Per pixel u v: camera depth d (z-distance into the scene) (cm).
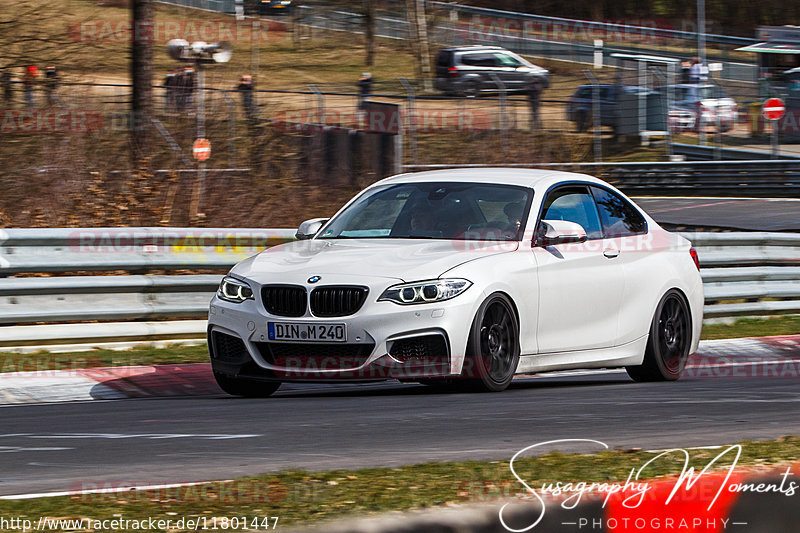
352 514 1095
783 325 3894
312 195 5372
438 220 2481
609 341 2564
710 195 8325
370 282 2189
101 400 2392
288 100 6625
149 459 1543
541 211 2502
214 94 5866
